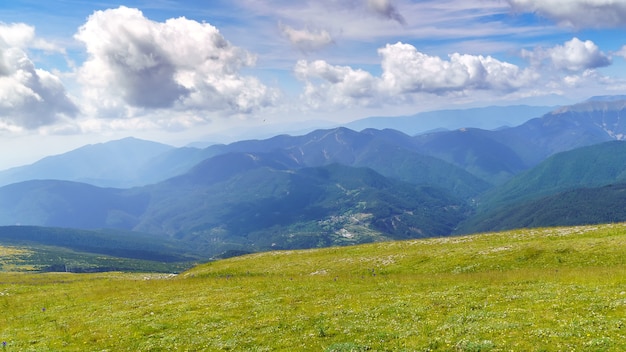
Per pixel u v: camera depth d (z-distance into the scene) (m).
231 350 25.58
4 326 38.50
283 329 29.03
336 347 23.31
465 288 36.41
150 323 33.66
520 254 49.53
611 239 49.00
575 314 24.38
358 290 40.50
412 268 53.47
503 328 23.27
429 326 25.59
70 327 35.12
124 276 84.44
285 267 64.88
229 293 44.00
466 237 70.12
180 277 69.81
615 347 18.84
